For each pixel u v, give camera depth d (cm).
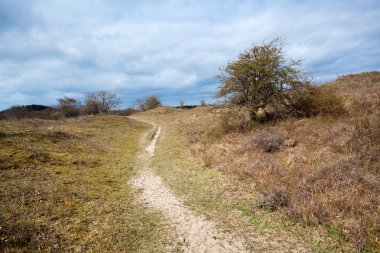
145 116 5144
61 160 1388
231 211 828
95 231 738
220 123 2131
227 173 1136
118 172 1320
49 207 852
